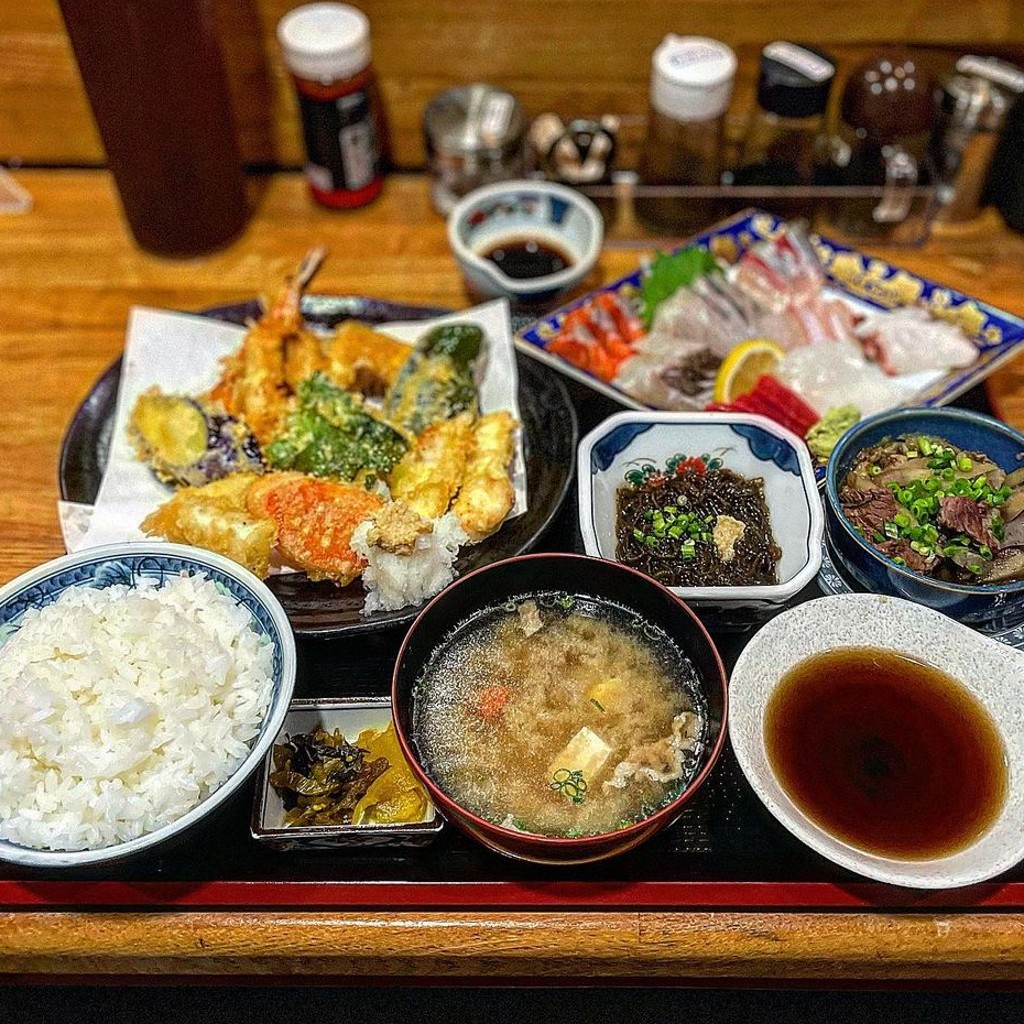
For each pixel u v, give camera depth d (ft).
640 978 1.70
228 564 1.60
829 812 1.50
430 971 1.56
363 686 1.70
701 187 2.46
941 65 2.51
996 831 1.46
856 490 1.77
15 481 2.02
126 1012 1.76
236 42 2.44
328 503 1.76
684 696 1.56
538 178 2.55
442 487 1.79
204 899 1.49
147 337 2.11
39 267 2.42
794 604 1.77
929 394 2.07
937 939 1.44
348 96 2.35
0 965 1.54
